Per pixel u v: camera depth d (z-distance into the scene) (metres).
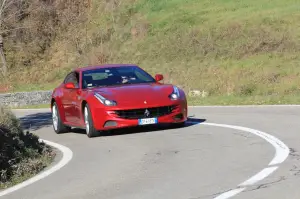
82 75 32.50
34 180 19.91
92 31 131.12
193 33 106.75
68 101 33.12
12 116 28.33
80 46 129.00
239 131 27.45
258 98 48.53
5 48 136.75
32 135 28.83
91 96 29.56
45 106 76.31
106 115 28.53
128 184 17.44
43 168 22.53
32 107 77.44
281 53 86.94
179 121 29.53
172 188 16.22
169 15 120.50
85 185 18.00
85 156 24.27
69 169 21.45
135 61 109.12
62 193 17.16
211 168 18.61
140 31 118.88
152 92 29.33
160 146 24.69
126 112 28.36
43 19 139.62
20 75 128.00
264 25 98.44
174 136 27.42
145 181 17.62
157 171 19.06
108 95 29.05
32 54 134.38
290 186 15.09
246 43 94.06
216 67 88.06
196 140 25.48
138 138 27.88
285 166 17.77
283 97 47.25
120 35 123.38
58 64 128.50
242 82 71.62
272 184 15.50
